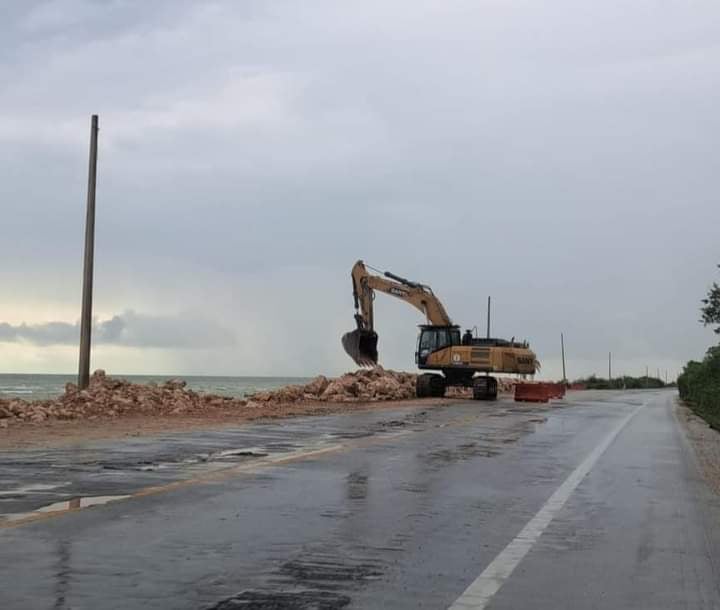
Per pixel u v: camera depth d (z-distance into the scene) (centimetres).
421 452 1711
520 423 2656
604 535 941
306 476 1312
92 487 1152
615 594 701
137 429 2103
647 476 1457
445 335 4400
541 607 659
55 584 682
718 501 1209
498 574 754
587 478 1402
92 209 2900
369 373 4622
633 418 3209
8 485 1162
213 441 1814
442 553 829
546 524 991
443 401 4038
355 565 773
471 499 1152
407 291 4481
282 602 655
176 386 3441
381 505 1082
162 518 952
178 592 671
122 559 766
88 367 2948
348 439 1944
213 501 1070
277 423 2411
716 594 707
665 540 923
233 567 752
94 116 2888
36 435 1895
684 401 5578
